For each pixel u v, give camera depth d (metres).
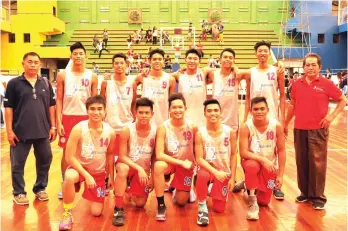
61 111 4.67
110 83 4.75
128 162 3.96
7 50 22.56
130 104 4.81
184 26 24.64
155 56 4.72
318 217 3.91
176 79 4.99
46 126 4.42
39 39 22.66
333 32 22.56
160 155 3.98
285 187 5.00
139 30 23.95
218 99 4.84
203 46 23.19
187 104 4.85
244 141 4.18
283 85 4.68
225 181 4.00
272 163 4.07
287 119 4.63
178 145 4.13
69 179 3.62
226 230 3.58
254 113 4.07
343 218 3.88
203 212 3.77
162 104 4.81
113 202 4.42
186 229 3.61
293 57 21.86
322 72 22.41
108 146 3.92
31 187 4.96
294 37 23.05
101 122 3.90
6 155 6.99
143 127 4.03
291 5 23.86
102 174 3.94
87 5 24.52
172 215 4.00
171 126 4.12
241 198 4.58
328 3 22.61
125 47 23.36
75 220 3.84
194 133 4.18
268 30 24.23
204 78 4.88
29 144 4.36
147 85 4.79
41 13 22.47
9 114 4.25
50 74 23.08
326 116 4.16
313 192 4.23
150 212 4.09
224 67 4.75
